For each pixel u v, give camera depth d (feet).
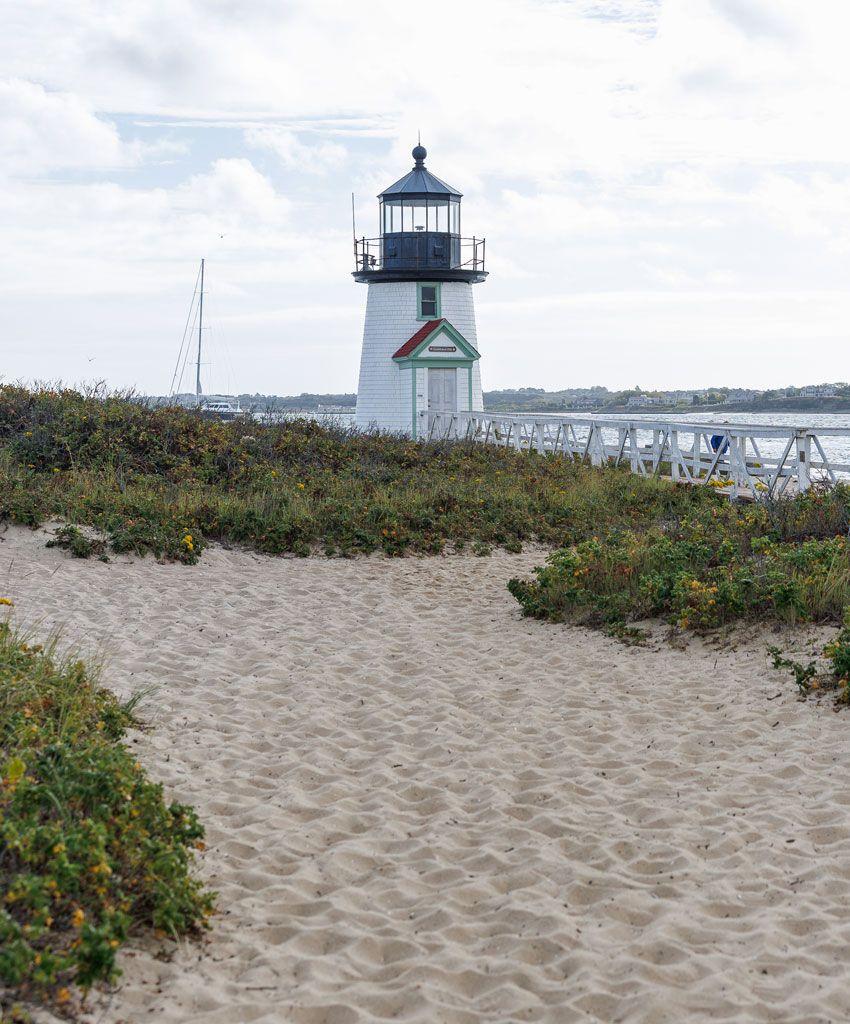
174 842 17.03
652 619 37.63
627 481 71.10
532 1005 14.66
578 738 26.53
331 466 69.92
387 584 45.39
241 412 80.43
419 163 119.14
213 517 52.85
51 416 66.13
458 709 28.94
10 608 36.94
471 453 80.07
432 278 118.01
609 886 18.52
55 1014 12.97
